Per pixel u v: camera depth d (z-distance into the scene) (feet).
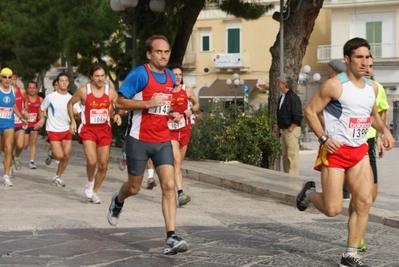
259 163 59.06
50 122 46.65
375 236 29.91
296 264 23.86
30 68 138.10
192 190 45.68
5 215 33.60
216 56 186.91
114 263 23.73
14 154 60.59
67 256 24.71
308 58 178.81
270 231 30.55
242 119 59.11
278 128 50.14
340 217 35.40
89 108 37.88
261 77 182.80
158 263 23.76
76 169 58.75
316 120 23.17
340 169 23.16
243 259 24.49
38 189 44.80
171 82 25.62
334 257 25.12
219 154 58.59
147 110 25.23
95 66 38.47
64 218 32.89
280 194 41.14
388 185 48.16
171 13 76.79
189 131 39.99
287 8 57.98
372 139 28.25
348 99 22.80
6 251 25.40
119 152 71.56
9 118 46.21
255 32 183.11
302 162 72.23
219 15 187.21
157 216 34.24
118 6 66.54
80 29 108.47
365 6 170.81
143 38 80.74
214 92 185.06
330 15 176.55
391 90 171.42
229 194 43.96
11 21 140.05
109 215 28.25
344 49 23.00
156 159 25.43
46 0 133.90
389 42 169.89
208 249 26.14
